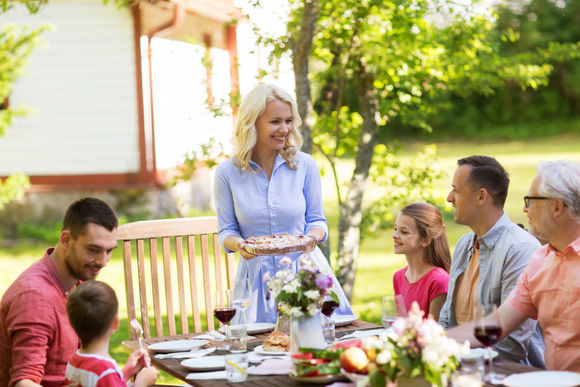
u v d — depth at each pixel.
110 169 11.80
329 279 2.61
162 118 12.26
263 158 3.58
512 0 26.33
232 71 6.04
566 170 2.61
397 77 5.74
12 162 11.95
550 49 6.39
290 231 3.60
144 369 2.70
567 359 2.71
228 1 12.73
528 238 3.09
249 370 2.62
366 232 6.31
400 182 6.34
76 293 2.49
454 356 2.29
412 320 2.16
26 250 10.49
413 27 5.77
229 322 3.29
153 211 11.73
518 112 27.06
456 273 3.32
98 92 11.73
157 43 12.16
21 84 11.77
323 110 6.27
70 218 2.78
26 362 2.65
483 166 3.09
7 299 2.75
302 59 5.33
